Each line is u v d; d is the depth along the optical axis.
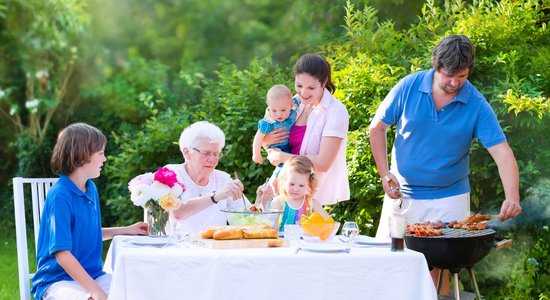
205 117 6.54
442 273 4.20
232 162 6.12
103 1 13.29
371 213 5.64
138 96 10.33
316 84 4.45
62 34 10.51
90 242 3.90
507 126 5.31
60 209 3.74
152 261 3.24
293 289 3.27
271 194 4.38
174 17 14.72
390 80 5.68
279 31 12.90
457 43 4.12
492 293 5.55
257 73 6.50
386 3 7.88
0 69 10.14
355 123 5.84
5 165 9.60
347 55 6.26
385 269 3.31
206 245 3.55
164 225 3.93
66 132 3.84
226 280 3.25
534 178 5.39
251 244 3.52
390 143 5.59
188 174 4.28
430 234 3.70
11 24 10.19
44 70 10.16
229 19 14.83
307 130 4.59
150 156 6.73
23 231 4.09
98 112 9.80
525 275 5.50
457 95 4.32
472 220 3.98
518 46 5.69
